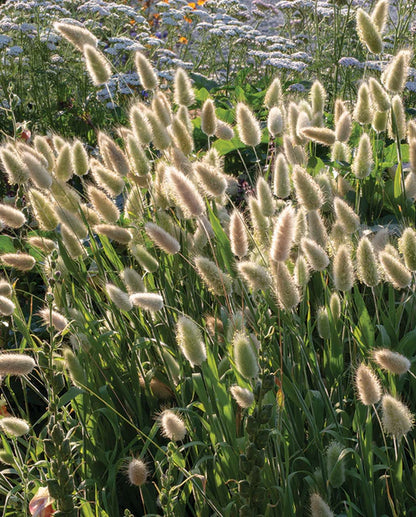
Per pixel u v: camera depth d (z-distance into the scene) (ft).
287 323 2.70
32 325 3.48
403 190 3.31
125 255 3.75
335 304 2.82
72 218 2.87
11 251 3.68
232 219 2.56
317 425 2.75
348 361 3.08
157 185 3.05
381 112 3.19
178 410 2.62
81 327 2.84
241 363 2.32
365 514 2.61
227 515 2.42
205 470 2.59
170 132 3.13
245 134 3.02
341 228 2.88
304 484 2.64
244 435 2.50
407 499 2.63
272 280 2.67
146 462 2.77
